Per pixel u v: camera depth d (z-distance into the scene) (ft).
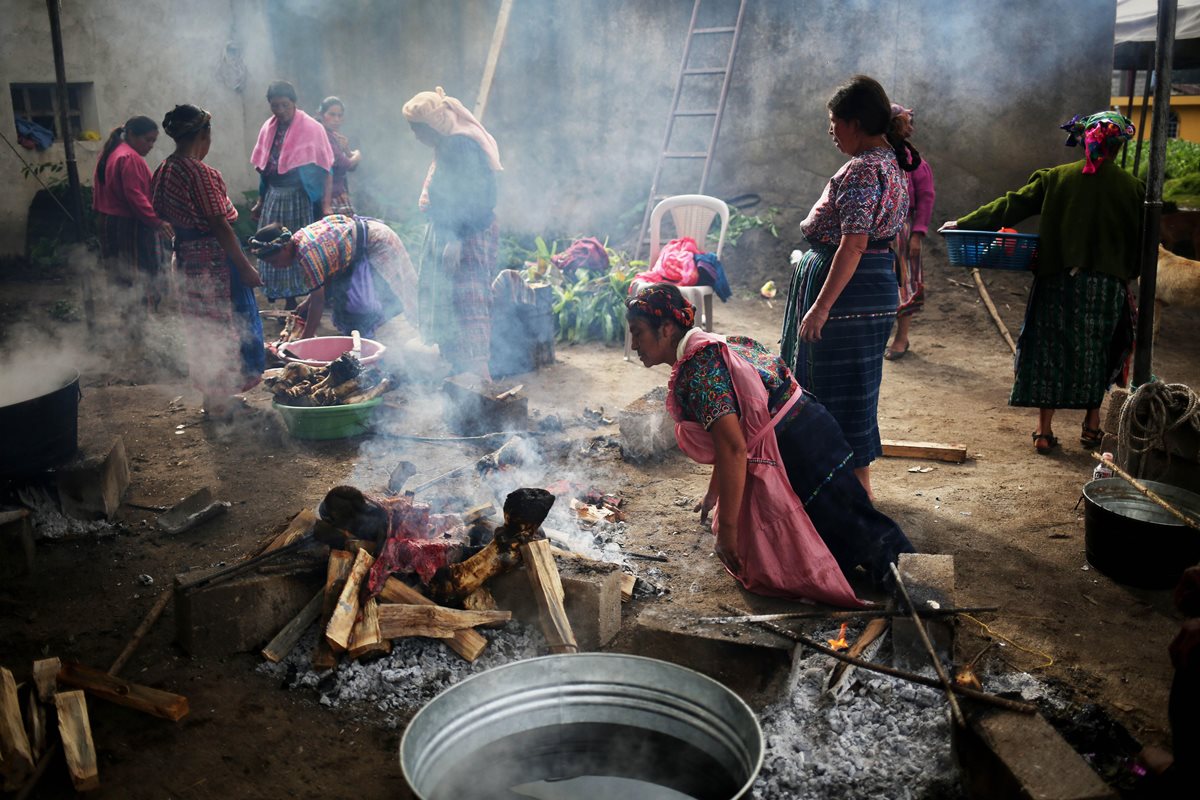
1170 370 23.57
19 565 13.58
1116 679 10.96
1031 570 13.62
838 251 13.66
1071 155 29.45
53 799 9.42
